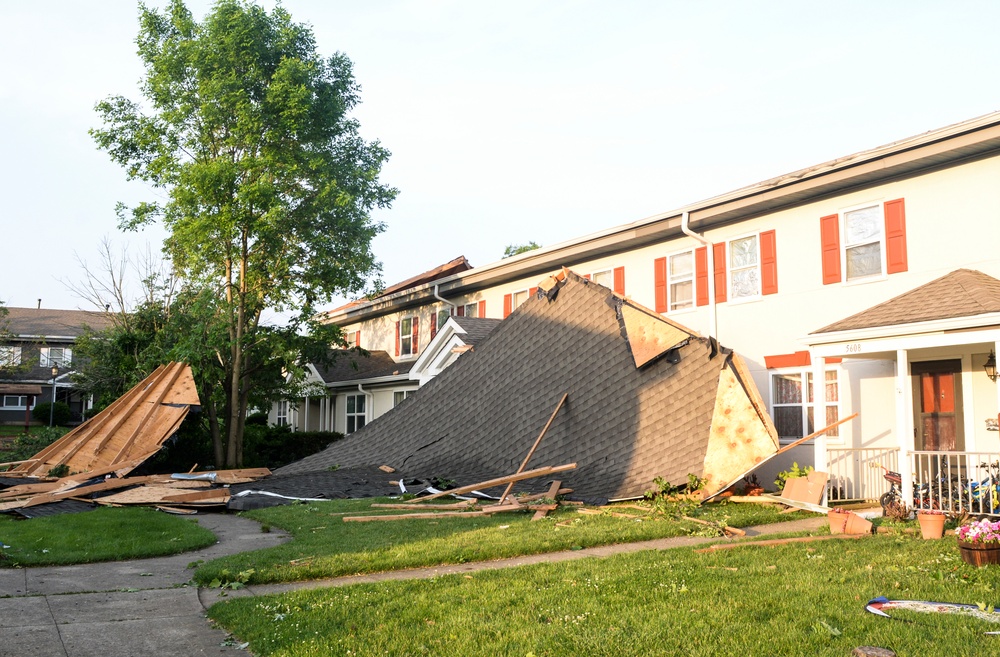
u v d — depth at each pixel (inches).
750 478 658.8
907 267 589.0
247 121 979.9
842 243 635.5
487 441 750.5
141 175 1040.2
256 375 1132.5
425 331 1206.9
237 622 263.0
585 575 327.3
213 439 1034.1
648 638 236.8
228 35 989.2
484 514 530.6
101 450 782.5
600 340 697.6
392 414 871.1
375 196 1122.7
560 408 703.1
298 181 1049.5
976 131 529.7
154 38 1027.9
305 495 662.5
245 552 400.2
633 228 800.3
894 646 223.0
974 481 498.9
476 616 264.1
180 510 593.0
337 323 1451.8
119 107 1019.3
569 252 886.4
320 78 1075.3
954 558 341.4
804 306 660.1
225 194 987.9
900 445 498.0
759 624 249.1
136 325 1143.0
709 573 324.5
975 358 537.3
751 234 709.3
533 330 770.8
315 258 1081.4
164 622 270.5
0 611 282.5
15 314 2039.9
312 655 227.6
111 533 461.4
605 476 619.8
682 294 776.3
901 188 598.2
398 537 434.3
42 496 599.2
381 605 280.1
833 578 307.3
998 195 539.5
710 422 576.7
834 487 612.4
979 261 546.9
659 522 471.8
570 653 225.5
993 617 248.4
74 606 291.7
